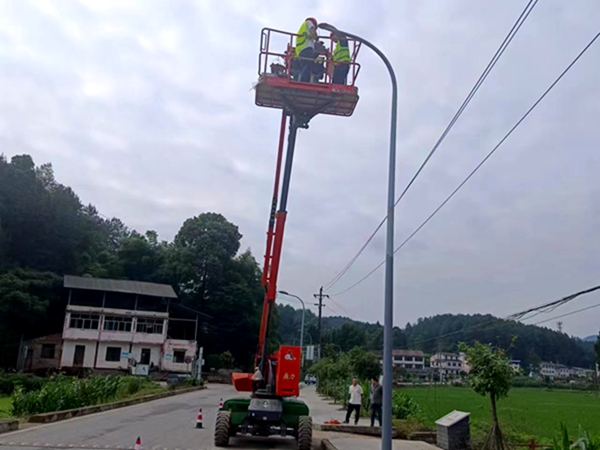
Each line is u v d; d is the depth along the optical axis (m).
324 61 14.31
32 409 19.94
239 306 71.94
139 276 74.69
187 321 68.38
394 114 12.66
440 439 15.15
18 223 61.25
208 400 33.72
